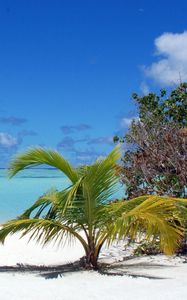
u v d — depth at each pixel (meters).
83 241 10.25
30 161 10.49
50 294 7.86
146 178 12.87
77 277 9.16
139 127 13.48
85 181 9.67
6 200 43.88
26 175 83.94
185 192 12.95
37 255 14.23
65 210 9.64
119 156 9.95
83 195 9.84
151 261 11.28
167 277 9.09
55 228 10.00
